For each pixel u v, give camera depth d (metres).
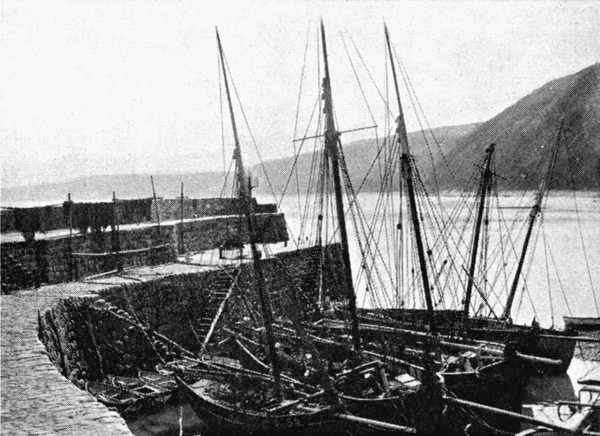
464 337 28.58
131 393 23.48
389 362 23.25
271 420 19.30
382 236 86.44
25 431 10.05
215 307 31.22
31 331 17.69
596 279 55.50
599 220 94.44
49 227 30.12
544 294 50.59
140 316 28.19
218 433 21.02
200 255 40.16
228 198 52.62
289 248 43.16
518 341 27.16
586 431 17.06
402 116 27.91
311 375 22.56
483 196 36.09
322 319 33.16
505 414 17.64
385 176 32.81
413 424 18.25
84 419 10.63
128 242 34.22
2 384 12.73
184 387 22.56
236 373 23.41
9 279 26.73
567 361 28.30
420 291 37.25
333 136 26.47
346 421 18.00
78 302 24.73
